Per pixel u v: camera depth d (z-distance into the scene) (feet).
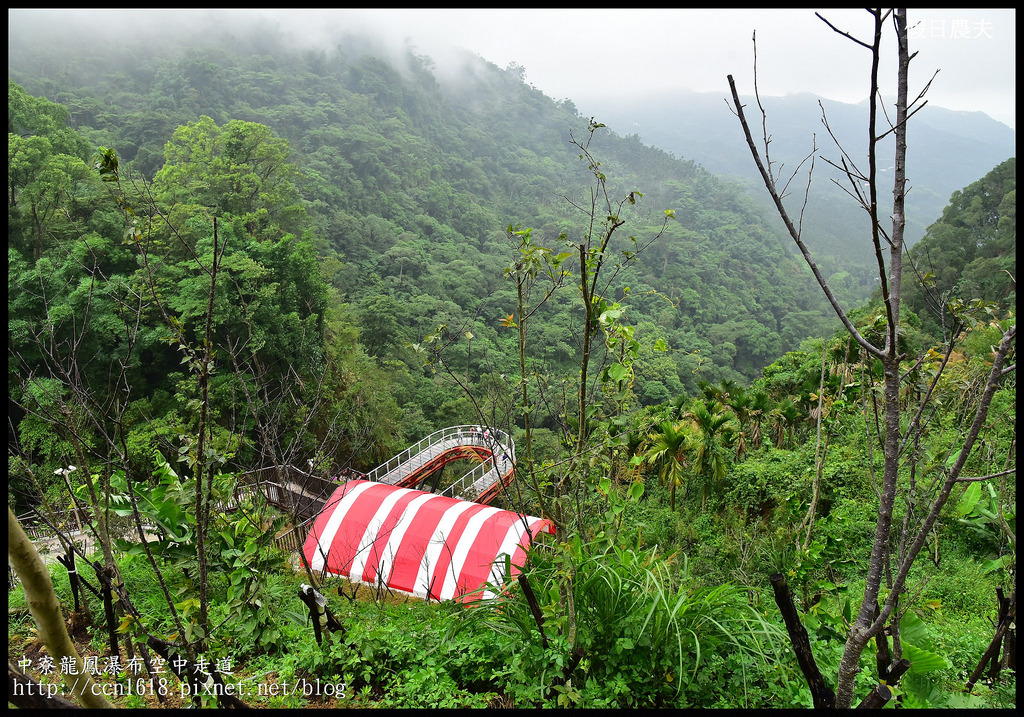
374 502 46.47
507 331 227.20
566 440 18.81
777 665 16.92
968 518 33.04
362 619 25.04
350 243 275.39
